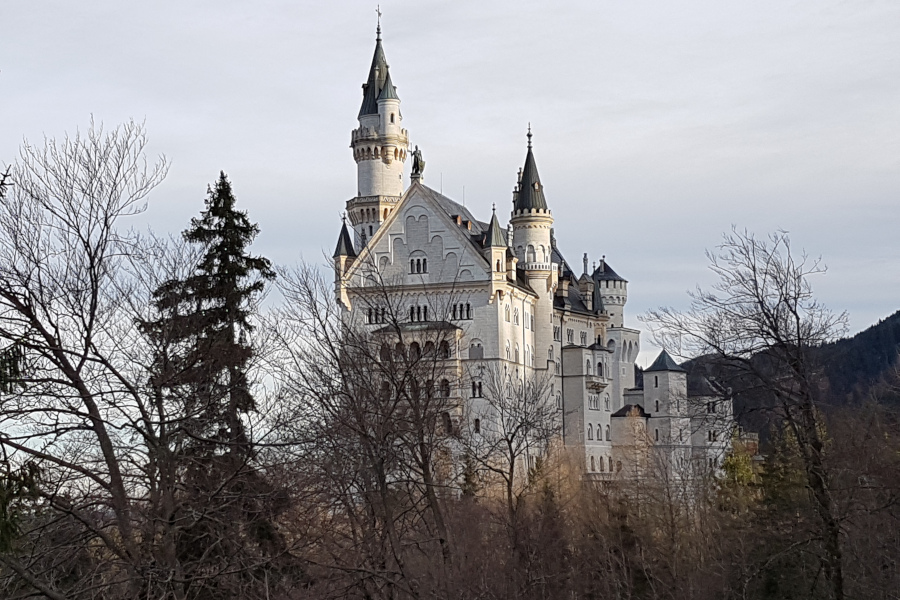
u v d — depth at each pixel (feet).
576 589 218.79
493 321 512.63
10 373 99.30
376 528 132.36
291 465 128.47
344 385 133.59
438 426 188.34
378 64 604.08
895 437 173.99
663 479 358.02
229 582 117.29
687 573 232.32
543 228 580.71
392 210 532.32
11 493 89.97
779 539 172.24
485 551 171.42
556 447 401.49
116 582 101.91
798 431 146.92
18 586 102.01
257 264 196.03
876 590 169.58
